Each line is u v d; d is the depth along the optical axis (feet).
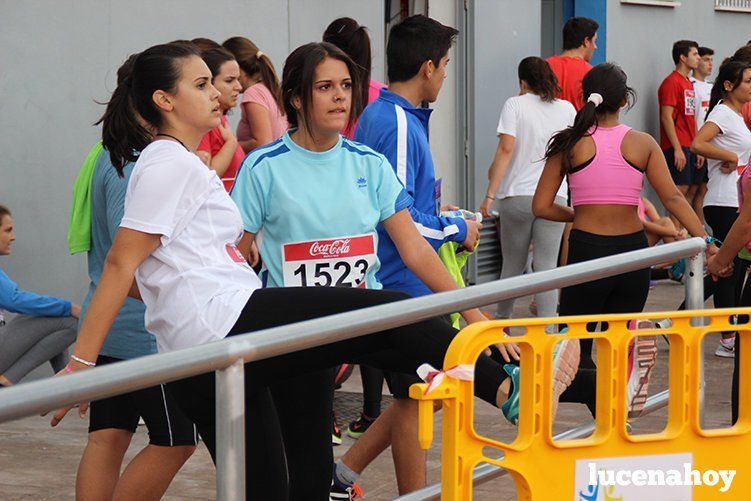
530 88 50.16
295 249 22.82
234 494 14.20
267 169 22.82
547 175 35.63
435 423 36.22
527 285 18.48
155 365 13.10
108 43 42.78
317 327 15.16
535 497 17.34
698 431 18.90
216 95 20.17
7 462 33.30
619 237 34.65
